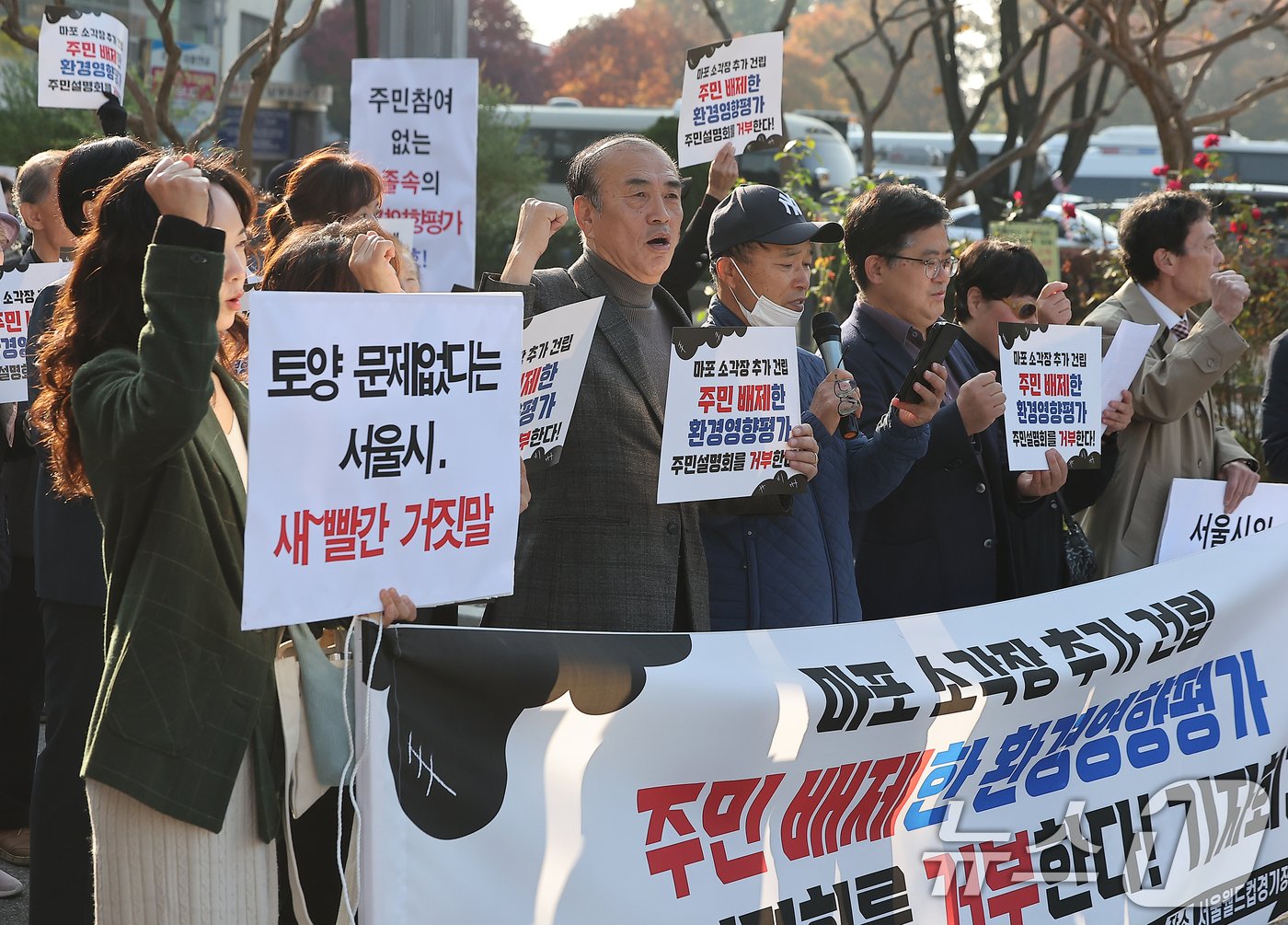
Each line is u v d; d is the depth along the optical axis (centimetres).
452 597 253
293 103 1652
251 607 233
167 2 843
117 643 245
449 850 265
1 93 1745
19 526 454
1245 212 879
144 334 237
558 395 304
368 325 241
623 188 342
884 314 403
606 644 288
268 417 233
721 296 375
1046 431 390
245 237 270
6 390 439
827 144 2019
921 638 334
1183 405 431
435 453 249
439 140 594
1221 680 379
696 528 340
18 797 459
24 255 501
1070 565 428
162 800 240
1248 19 1116
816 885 313
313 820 290
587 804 282
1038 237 825
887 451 358
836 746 313
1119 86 5153
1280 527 391
